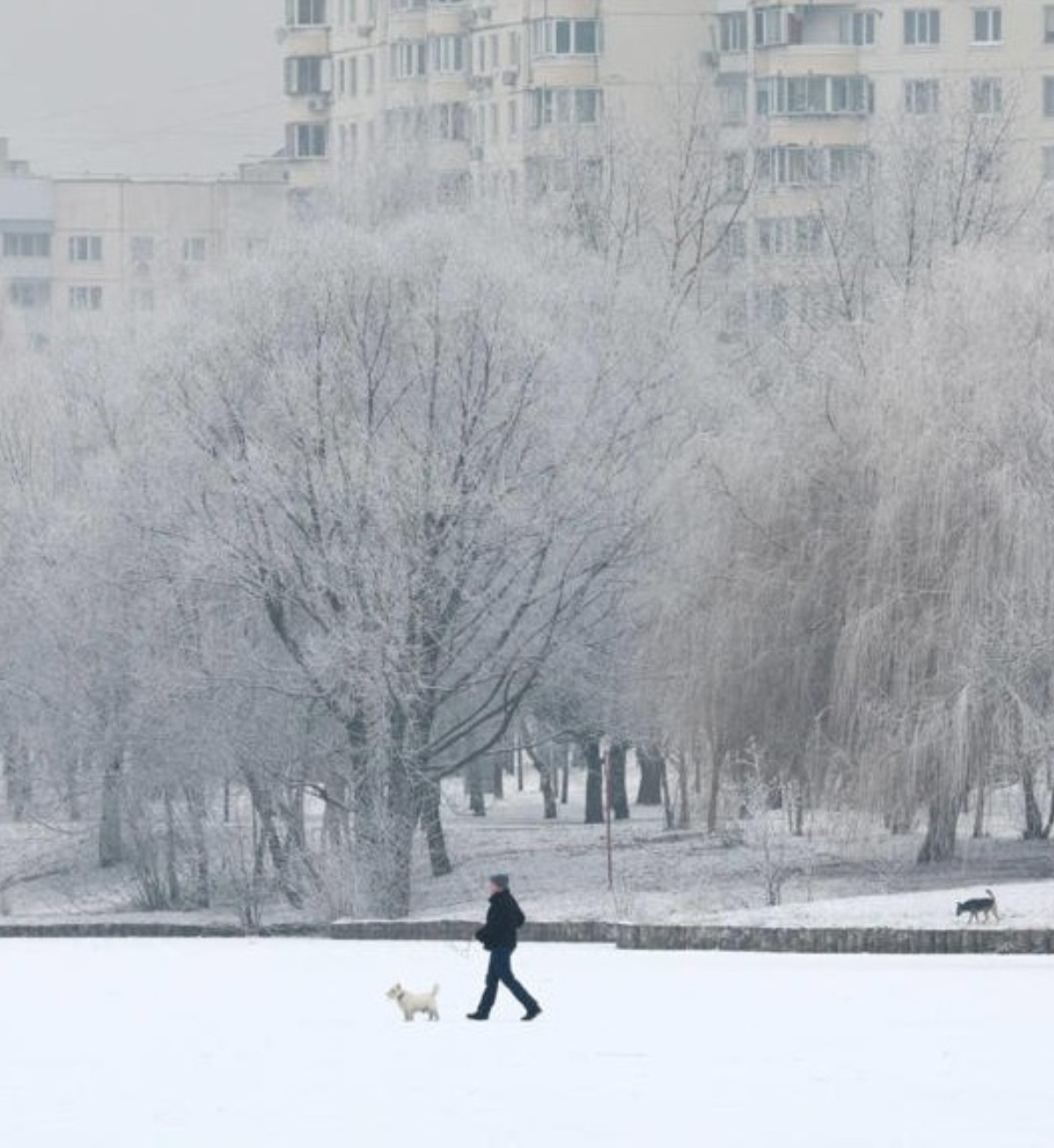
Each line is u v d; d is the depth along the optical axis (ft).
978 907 406.41
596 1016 314.96
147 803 612.29
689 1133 227.61
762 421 522.47
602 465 574.97
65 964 429.38
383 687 549.54
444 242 586.86
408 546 559.38
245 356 579.89
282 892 585.63
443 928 490.49
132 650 597.11
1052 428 481.46
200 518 572.10
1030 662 475.72
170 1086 263.29
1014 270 499.10
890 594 484.33
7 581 650.84
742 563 508.12
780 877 492.13
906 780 480.64
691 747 516.32
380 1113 241.55
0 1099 255.70
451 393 570.46
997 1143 220.84
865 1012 314.14
